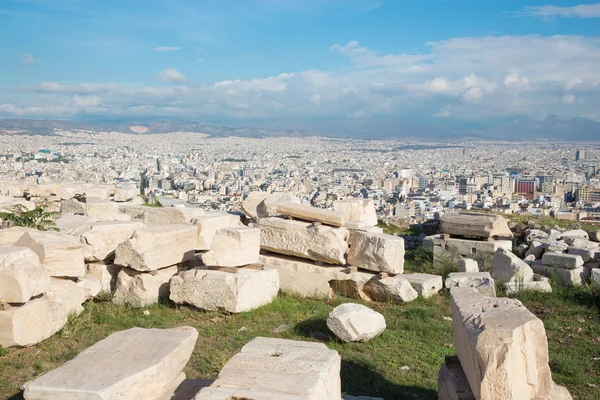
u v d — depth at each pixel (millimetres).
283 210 12211
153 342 5918
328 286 11273
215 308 9680
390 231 20469
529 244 15469
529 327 5035
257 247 10531
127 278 10195
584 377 7391
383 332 8953
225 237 10109
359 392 6855
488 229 14609
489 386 4699
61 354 7758
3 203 16266
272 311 10016
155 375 5289
